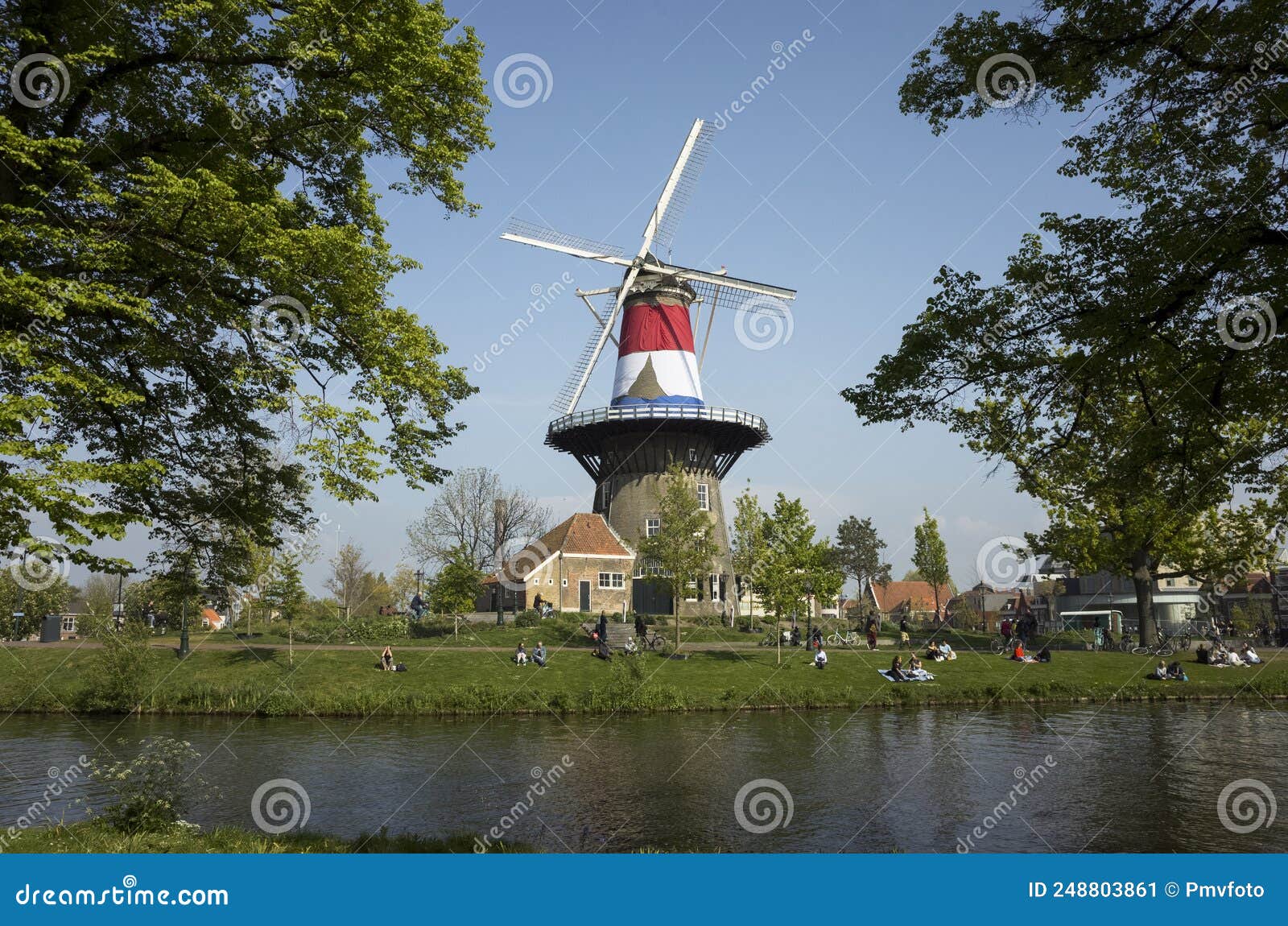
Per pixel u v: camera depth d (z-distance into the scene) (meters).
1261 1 10.29
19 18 13.20
